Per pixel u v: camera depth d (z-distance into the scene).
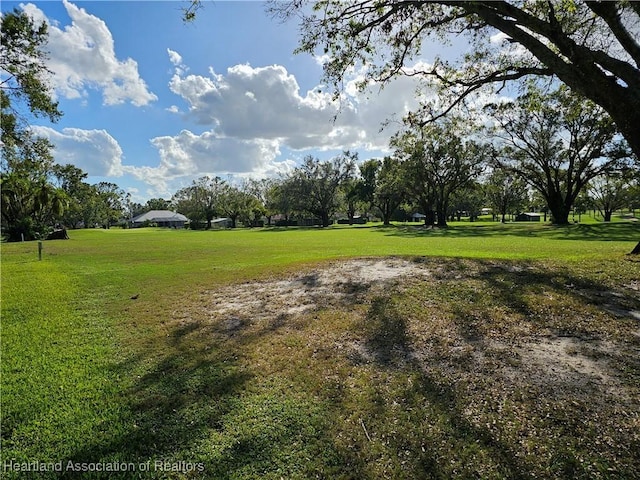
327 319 5.91
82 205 72.44
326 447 2.94
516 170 38.59
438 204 46.53
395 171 48.47
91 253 19.31
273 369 4.35
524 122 34.97
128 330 6.21
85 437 3.25
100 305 7.96
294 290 8.03
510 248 14.82
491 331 4.94
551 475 2.53
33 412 3.68
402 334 5.07
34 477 2.78
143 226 97.12
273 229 59.03
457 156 42.16
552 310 5.47
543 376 3.73
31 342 5.72
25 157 17.44
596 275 7.22
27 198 42.03
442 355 4.37
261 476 2.68
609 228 30.08
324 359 4.52
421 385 3.74
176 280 10.34
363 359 4.45
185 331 5.94
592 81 7.36
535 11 9.30
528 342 4.55
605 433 2.86
